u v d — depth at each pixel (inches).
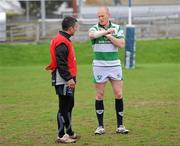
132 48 3026.6
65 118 1190.3
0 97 1993.1
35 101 1867.6
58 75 1160.2
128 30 3019.2
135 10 5703.7
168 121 1429.6
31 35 4338.1
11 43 4168.3
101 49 1248.8
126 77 2591.0
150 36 4365.2
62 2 7258.9
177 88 2150.6
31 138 1249.4
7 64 3703.3
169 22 4392.2
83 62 3725.4
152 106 1696.6
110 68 1255.5
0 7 6747.1
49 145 1170.0
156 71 2886.3
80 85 2298.2
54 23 4377.5
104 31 1232.8
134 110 1616.6
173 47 3951.8
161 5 5693.9
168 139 1212.5
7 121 1481.3
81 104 1756.9
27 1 6422.2
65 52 1146.0
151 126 1364.4
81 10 5713.6
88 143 1180.5
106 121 1443.2
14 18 6505.9
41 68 3255.4
